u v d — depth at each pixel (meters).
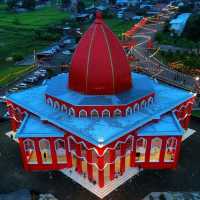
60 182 52.31
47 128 53.59
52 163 54.56
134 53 115.56
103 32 52.19
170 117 56.56
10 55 117.94
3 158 58.78
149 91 56.81
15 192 48.25
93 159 50.59
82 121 52.56
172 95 61.69
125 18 175.50
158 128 52.84
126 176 52.97
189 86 86.56
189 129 66.31
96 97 53.50
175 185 51.31
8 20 175.12
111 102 52.47
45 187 51.47
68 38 141.50
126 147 52.22
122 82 54.28
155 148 56.47
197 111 72.38
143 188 50.75
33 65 106.44
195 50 117.75
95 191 50.03
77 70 53.91
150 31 148.50
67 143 52.69
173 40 129.62
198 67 97.88
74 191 50.38
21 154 59.41
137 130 52.03
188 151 59.44
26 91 64.75
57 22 168.25
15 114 62.72
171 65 101.94
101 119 52.88
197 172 54.09
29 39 139.12
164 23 159.00
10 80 93.75
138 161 54.47
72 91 55.97
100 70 52.31
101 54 52.03
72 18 173.88
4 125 69.44
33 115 57.88
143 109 56.00
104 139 47.31
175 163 54.47
